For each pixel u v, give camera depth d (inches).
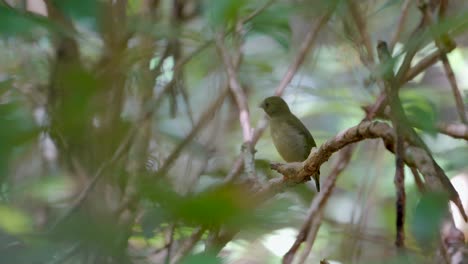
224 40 225.5
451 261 99.5
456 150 328.8
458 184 356.5
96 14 103.3
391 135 130.3
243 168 253.3
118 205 160.1
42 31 126.6
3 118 108.1
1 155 104.3
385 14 355.6
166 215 79.9
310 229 264.8
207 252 86.8
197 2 311.4
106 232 97.7
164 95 251.9
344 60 331.6
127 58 175.9
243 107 265.9
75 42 205.2
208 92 351.6
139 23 176.4
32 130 109.7
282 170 197.2
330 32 318.3
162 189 82.4
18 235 129.0
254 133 346.3
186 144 264.2
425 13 204.4
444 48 198.4
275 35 201.6
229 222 78.7
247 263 267.7
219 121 356.5
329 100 382.9
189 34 227.1
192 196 79.5
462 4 256.1
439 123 209.9
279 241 273.4
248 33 207.6
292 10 148.7
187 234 152.6
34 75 205.2
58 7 106.9
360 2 279.3
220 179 249.9
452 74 206.4
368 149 394.0
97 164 159.9
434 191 88.9
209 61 327.9
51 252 110.3
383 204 404.2
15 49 210.1
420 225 82.2
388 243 266.7
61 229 98.0
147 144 238.1
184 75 317.7
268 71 377.4
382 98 226.5
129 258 109.3
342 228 333.1
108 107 155.9
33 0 245.0
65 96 111.4
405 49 139.9
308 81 412.5
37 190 229.9
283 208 87.9
